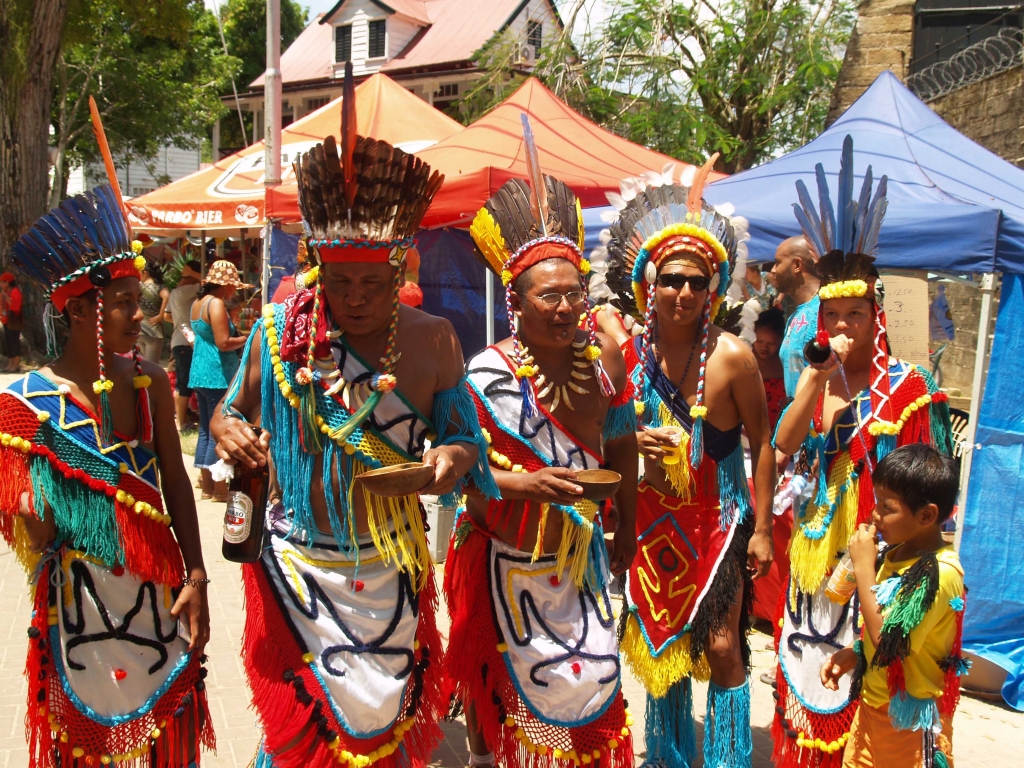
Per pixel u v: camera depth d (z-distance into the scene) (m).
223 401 2.58
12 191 16.39
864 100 6.55
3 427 2.42
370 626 2.54
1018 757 3.88
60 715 2.55
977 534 4.76
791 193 5.75
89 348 2.55
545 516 2.86
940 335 8.57
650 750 3.54
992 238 4.70
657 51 15.90
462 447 2.53
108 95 25.64
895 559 2.83
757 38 16.34
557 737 2.88
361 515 2.53
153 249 19.25
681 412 3.40
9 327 15.18
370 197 2.31
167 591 2.67
